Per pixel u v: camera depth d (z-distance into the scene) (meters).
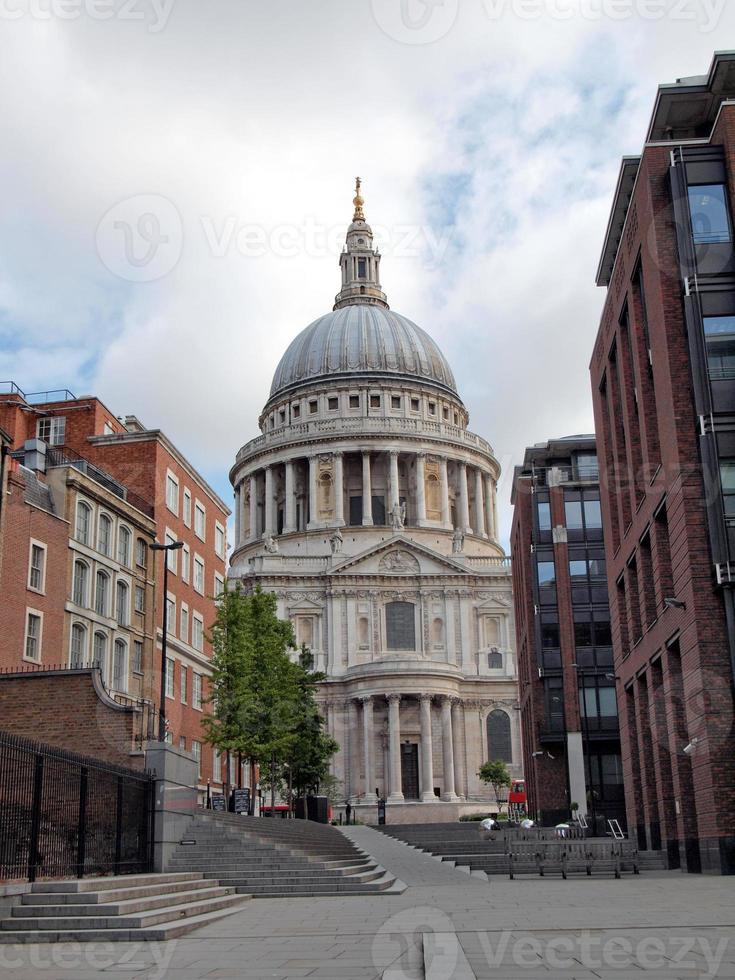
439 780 112.69
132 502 61.62
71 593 51.06
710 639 34.75
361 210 178.25
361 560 123.12
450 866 42.12
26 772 27.69
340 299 172.12
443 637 121.44
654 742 42.97
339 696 115.81
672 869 41.38
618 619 51.12
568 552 74.56
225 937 20.17
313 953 17.39
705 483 35.69
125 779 30.88
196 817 37.81
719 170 38.06
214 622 68.44
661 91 40.88
